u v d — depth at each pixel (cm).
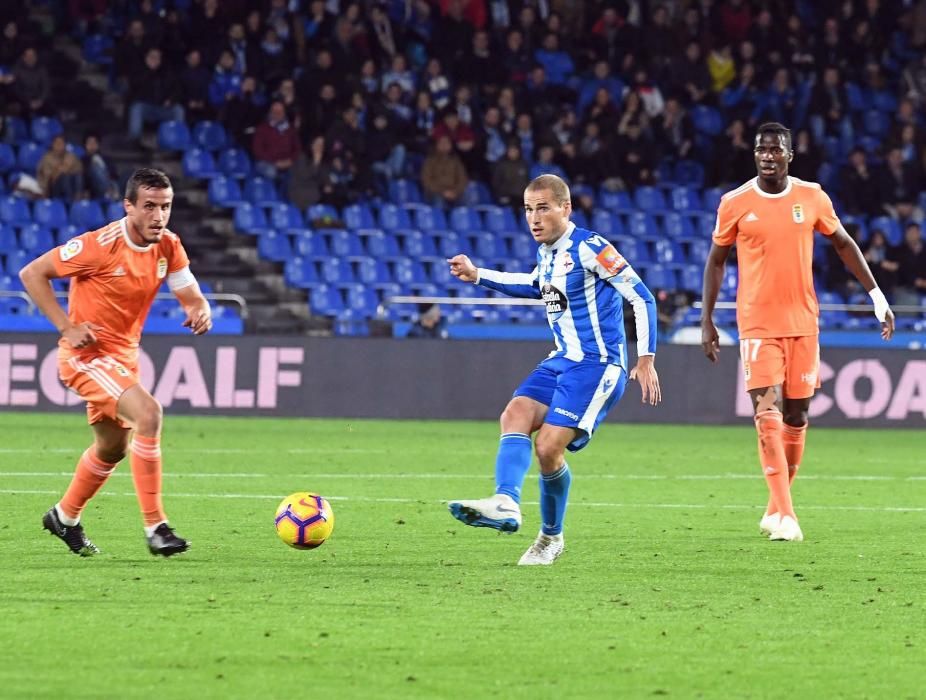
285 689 1738
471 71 9094
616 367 2708
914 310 7444
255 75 8781
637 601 2364
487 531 3244
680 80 9469
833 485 4494
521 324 7656
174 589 2406
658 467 4950
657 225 9044
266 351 6794
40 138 8394
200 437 5756
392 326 7425
